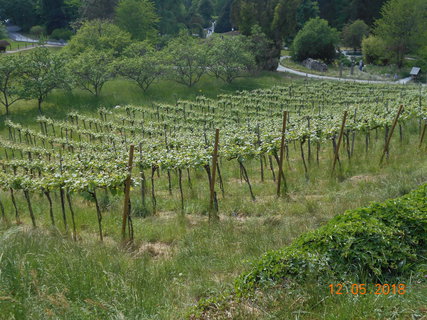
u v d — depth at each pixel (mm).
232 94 30266
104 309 4246
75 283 4730
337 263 4547
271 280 4441
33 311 4074
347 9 73250
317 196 9664
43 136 17172
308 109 24312
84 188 7395
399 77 43344
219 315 4258
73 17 73250
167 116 22891
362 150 13812
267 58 39656
